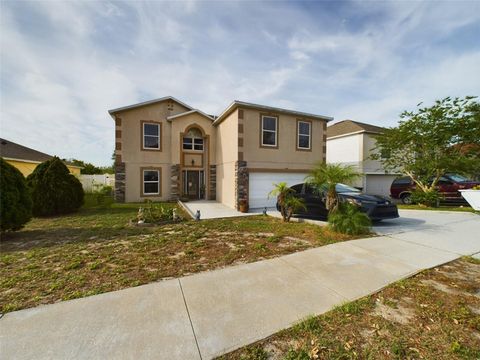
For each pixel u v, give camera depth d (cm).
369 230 598
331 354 190
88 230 644
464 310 250
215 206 1173
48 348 194
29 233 613
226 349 194
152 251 461
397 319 236
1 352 189
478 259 408
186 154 1445
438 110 1139
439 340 205
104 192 1761
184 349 194
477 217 811
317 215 780
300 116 1214
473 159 1117
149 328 221
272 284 315
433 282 321
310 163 1244
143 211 820
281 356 188
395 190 1395
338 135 1864
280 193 770
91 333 213
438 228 643
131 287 308
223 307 258
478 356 185
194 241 531
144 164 1365
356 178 620
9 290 301
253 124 1096
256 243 511
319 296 283
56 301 273
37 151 1894
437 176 1196
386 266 377
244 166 1068
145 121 1368
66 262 402
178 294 288
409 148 1295
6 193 568
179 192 1407
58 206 895
